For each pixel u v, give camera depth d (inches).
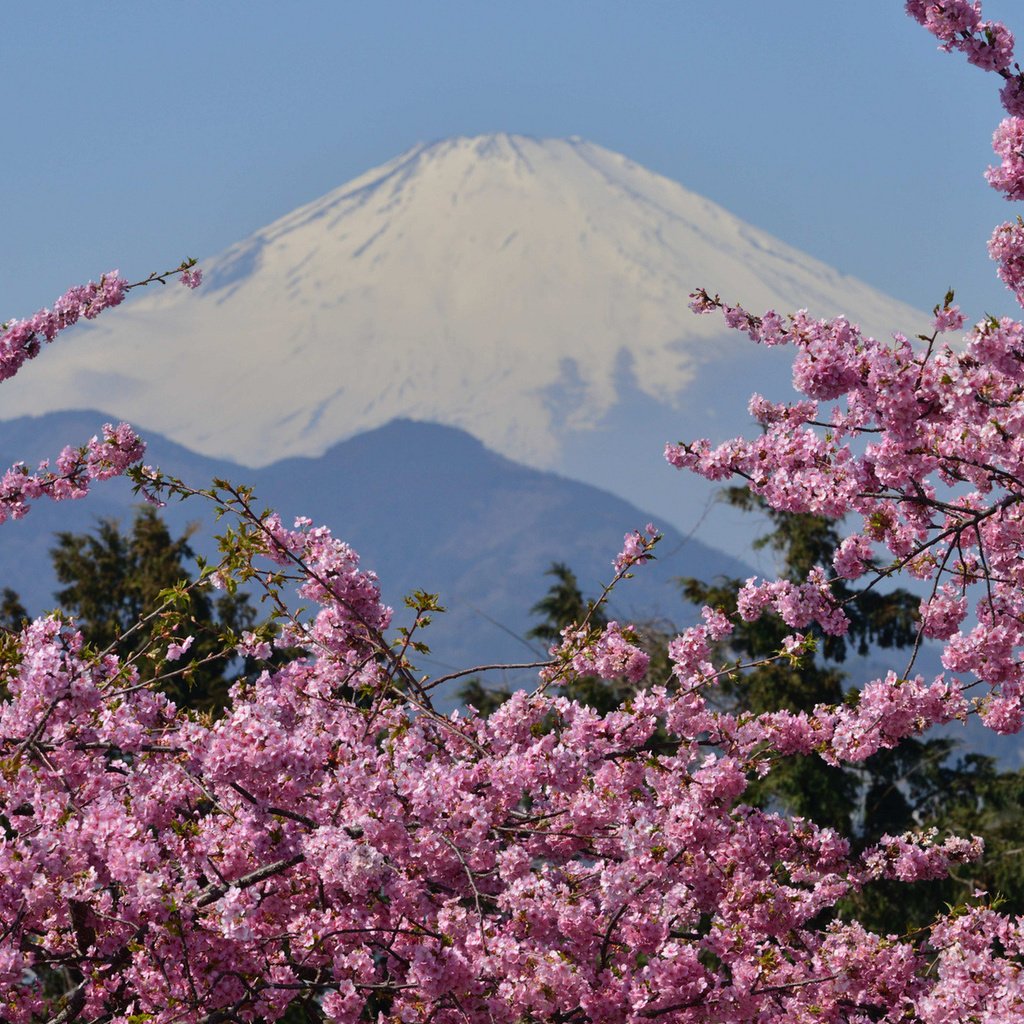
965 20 439.8
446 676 465.7
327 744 386.9
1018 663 481.7
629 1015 373.1
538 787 398.3
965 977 404.2
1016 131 439.8
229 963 361.7
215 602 1445.6
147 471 450.6
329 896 402.9
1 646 393.4
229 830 373.4
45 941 417.4
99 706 389.4
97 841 335.0
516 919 364.5
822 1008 433.4
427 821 368.8
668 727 469.4
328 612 483.5
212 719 389.1
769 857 485.1
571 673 472.4
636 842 371.6
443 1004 367.2
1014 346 408.8
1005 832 1412.4
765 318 442.9
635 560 483.2
